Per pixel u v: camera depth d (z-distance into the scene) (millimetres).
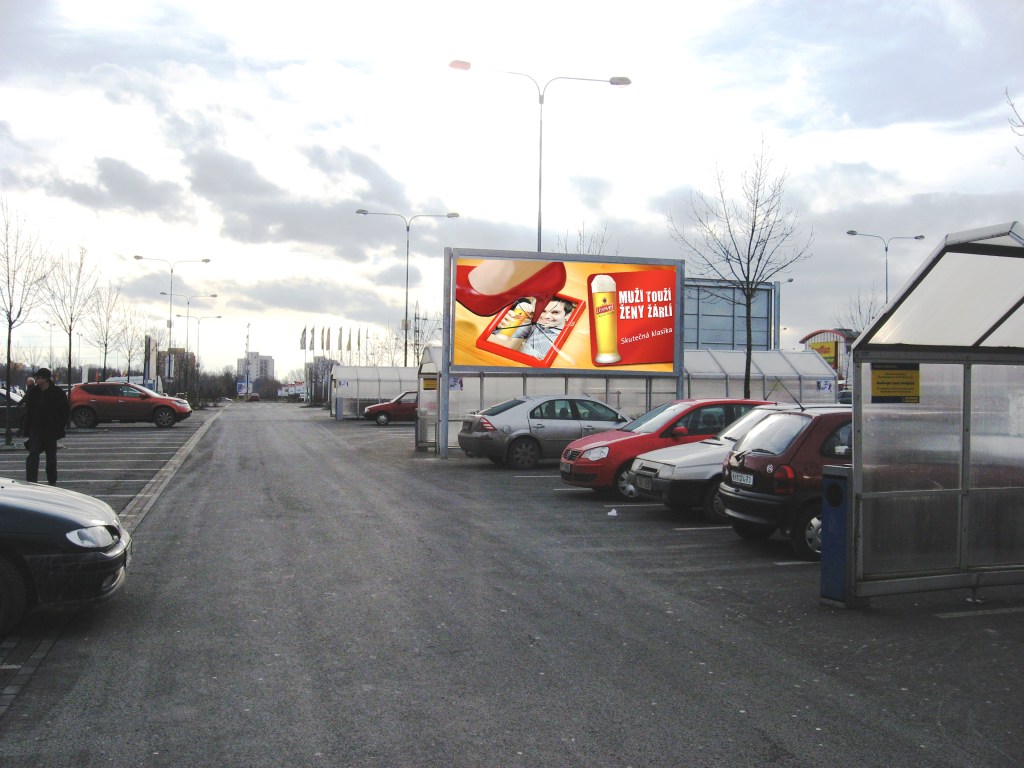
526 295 21562
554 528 10656
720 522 11117
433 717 4496
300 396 106812
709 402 13547
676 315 22359
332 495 13445
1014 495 7504
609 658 5535
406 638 5906
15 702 4668
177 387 83500
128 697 4750
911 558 7121
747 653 5711
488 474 16969
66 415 14102
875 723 4512
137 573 7840
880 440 7043
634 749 4117
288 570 8000
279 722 4410
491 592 7262
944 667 5492
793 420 9391
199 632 6012
